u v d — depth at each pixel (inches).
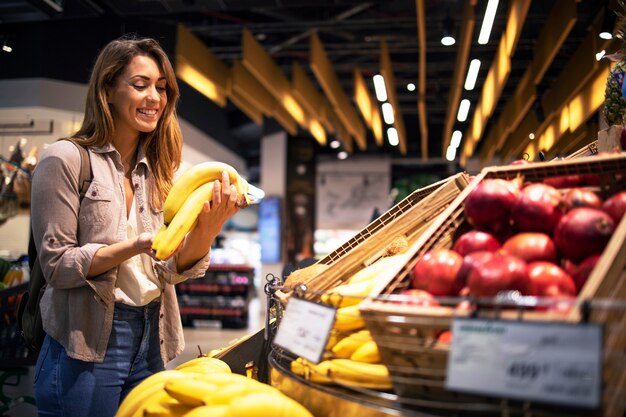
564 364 28.7
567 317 31.3
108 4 280.5
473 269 39.3
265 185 641.6
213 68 357.4
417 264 45.6
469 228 51.0
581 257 40.8
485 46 383.2
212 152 530.9
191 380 46.4
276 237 619.2
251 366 69.2
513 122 409.7
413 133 676.7
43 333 70.7
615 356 32.7
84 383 66.7
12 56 315.9
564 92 317.4
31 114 327.9
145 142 75.9
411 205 69.8
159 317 74.4
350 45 397.7
